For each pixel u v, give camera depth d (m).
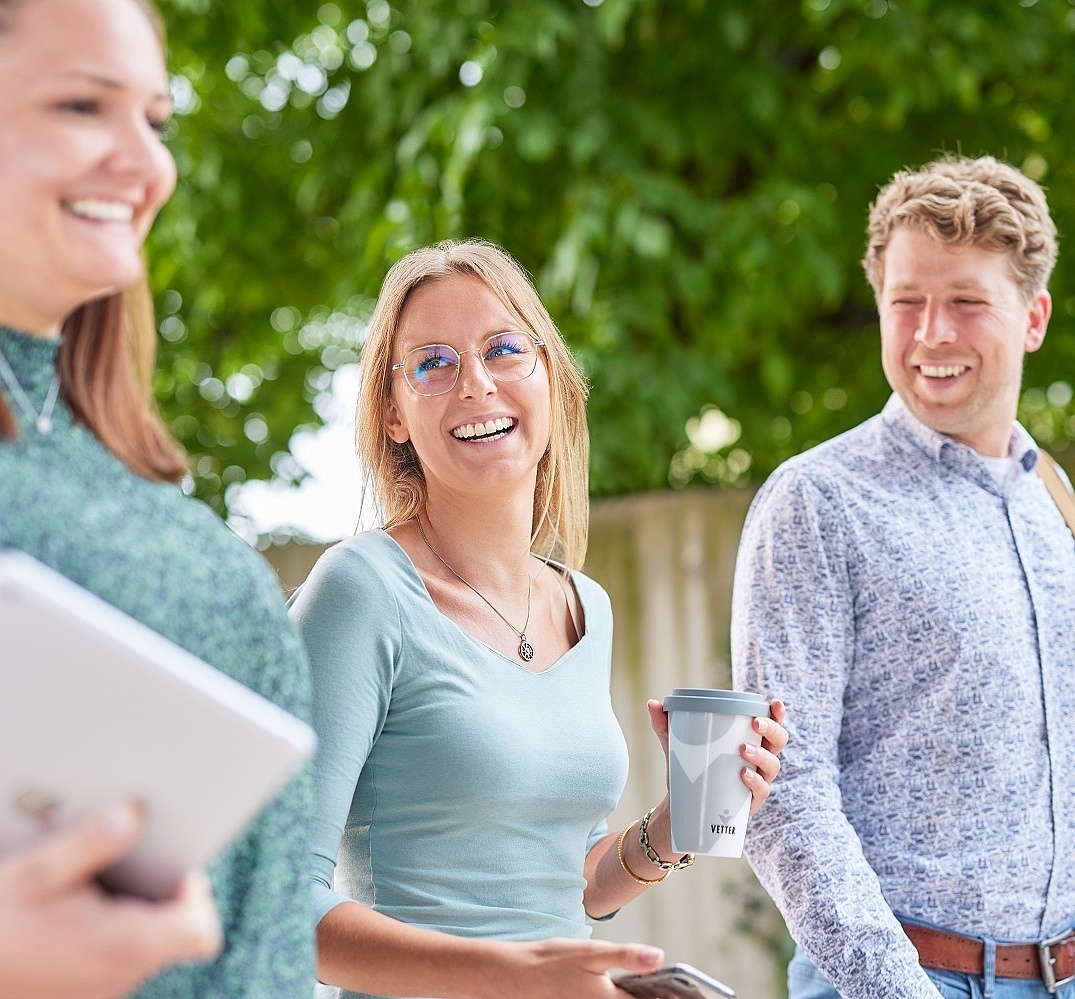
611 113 5.97
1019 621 2.75
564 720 2.42
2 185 1.31
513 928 2.29
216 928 1.21
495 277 2.56
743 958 4.95
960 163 3.01
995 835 2.65
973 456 2.86
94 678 1.11
